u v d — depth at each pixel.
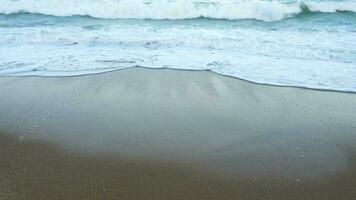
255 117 3.94
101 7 9.57
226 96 4.55
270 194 2.61
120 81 5.07
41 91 4.71
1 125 3.72
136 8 9.38
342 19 8.73
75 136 3.49
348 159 3.09
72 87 4.86
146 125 3.73
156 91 4.70
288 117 3.93
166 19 9.09
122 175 2.83
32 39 7.39
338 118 3.89
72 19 9.33
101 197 2.54
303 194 2.62
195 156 3.13
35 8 10.00
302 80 5.03
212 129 3.65
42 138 3.44
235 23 8.50
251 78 5.15
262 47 6.59
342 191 2.65
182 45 6.88
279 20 8.80
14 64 5.84
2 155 3.12
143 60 6.00
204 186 2.70
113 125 3.73
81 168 2.93
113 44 6.98
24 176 2.79
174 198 2.55
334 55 6.05
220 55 6.25
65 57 6.22
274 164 3.01
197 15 9.16
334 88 4.73
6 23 8.90
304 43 6.73
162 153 3.18
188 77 5.21
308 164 3.01
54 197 2.53
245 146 3.31
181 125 3.73
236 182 2.75
